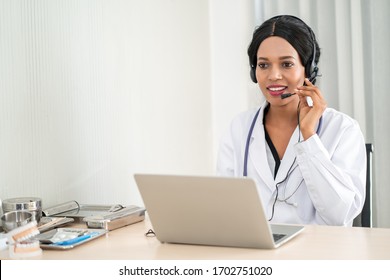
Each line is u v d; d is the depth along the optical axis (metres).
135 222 2.19
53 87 2.44
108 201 2.81
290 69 2.36
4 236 1.86
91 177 2.69
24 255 1.67
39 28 2.36
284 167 2.37
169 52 3.38
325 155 2.22
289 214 2.35
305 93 2.34
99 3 2.74
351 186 2.23
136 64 3.04
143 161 3.11
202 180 1.64
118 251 1.72
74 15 2.57
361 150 2.39
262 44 2.39
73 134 2.57
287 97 2.36
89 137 2.67
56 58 2.46
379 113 3.46
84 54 2.64
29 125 2.31
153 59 3.20
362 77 3.47
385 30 3.42
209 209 1.67
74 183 2.58
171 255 1.66
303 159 2.25
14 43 2.23
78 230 1.96
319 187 2.22
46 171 2.40
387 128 3.45
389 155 3.45
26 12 2.29
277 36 2.37
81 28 2.62
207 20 3.85
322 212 2.27
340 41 3.51
